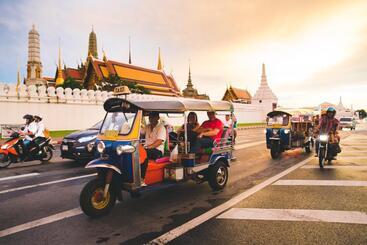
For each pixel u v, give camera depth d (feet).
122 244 11.11
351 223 12.67
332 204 15.43
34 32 259.80
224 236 11.59
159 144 17.19
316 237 11.29
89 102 83.61
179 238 11.50
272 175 23.70
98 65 142.61
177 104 17.19
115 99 15.94
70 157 30.40
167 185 16.07
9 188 20.45
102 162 14.06
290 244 10.71
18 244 11.27
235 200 16.69
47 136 33.09
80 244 11.19
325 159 27.99
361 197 16.60
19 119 69.05
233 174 24.39
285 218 13.48
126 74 150.20
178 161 17.52
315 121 46.26
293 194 17.61
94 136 31.12
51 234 12.22
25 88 70.59
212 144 19.42
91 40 318.86
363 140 54.65
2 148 28.45
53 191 19.57
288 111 35.65
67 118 78.43
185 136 17.76
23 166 29.45
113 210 15.29
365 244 10.62
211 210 14.96
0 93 66.03
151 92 153.28
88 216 14.40
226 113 23.49
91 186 14.08
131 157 14.40
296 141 36.78
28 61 259.39
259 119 194.90
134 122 14.89
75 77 184.85
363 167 25.86
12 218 14.28
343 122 105.40
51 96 75.25
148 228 12.69
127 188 14.70
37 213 15.02
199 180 18.69
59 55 180.65
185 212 14.74
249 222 13.08
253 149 42.55
